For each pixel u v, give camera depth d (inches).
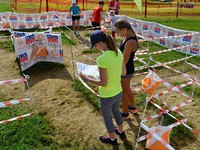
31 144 157.2
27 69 263.7
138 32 412.5
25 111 191.2
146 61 295.6
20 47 246.5
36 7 672.4
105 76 121.8
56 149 153.9
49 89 222.5
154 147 125.9
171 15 665.6
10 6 697.0
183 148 156.3
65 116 185.9
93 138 163.3
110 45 120.6
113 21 353.1
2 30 420.8
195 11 720.3
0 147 153.5
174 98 213.5
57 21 466.6
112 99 131.3
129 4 765.9
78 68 189.2
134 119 183.5
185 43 328.8
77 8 411.8
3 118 181.3
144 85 147.5
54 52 273.3
